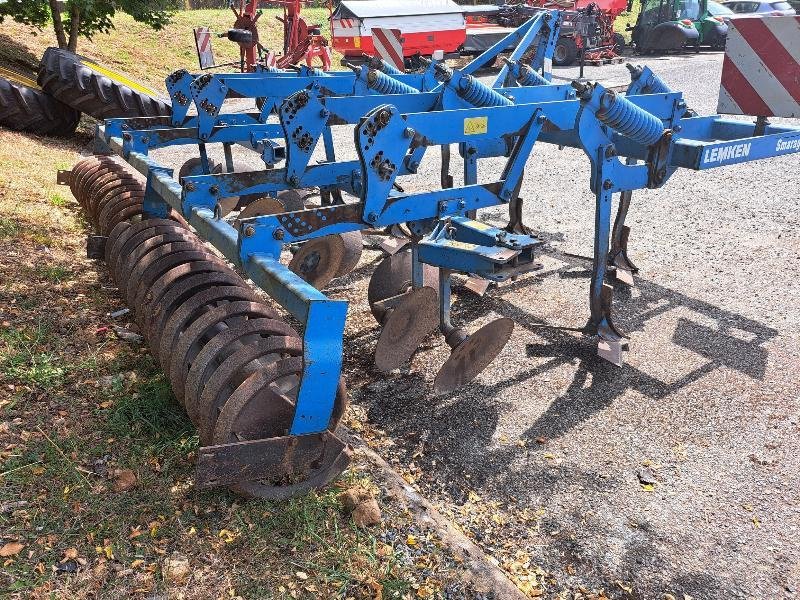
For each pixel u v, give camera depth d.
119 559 2.56
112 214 4.96
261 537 2.71
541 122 4.09
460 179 8.47
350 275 5.76
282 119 3.80
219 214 3.45
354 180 4.80
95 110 9.15
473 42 17.89
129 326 4.23
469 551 2.78
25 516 2.69
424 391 4.07
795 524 3.04
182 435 3.23
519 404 3.93
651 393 4.02
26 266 4.82
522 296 5.31
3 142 8.24
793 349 4.46
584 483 3.30
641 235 6.52
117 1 10.79
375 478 3.19
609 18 18.72
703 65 17.30
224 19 19.75
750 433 3.65
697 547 2.91
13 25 13.30
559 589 2.70
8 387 3.45
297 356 2.80
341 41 16.06
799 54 4.69
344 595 2.51
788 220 6.76
